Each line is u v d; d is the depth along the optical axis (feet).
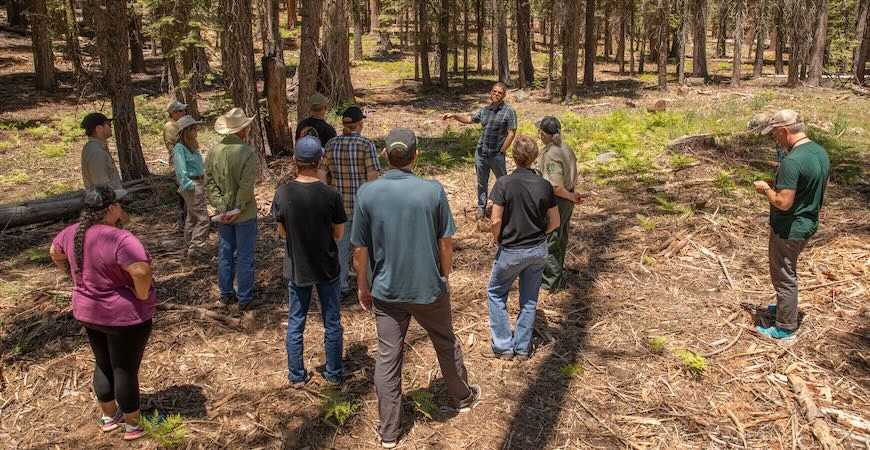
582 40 144.77
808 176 14.92
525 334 15.85
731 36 158.71
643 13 91.25
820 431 12.78
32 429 13.48
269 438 13.17
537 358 16.14
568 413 13.92
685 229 24.32
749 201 27.50
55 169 38.22
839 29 89.15
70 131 48.98
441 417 13.88
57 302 19.06
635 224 25.39
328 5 59.41
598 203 28.40
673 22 79.66
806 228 15.43
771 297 18.94
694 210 26.35
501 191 14.70
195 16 50.34
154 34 52.90
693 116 47.47
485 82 86.17
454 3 78.79
